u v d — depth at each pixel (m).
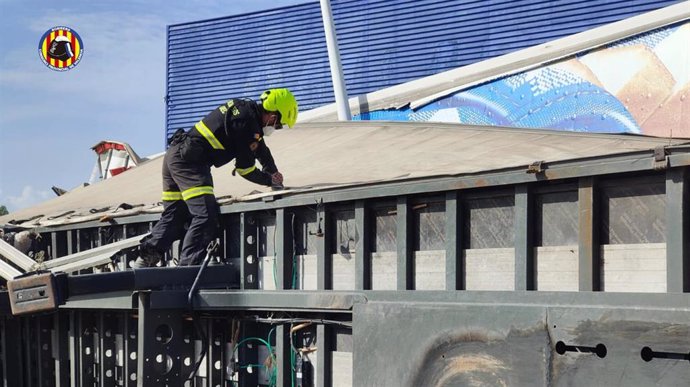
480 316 4.13
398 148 7.75
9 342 7.81
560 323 3.82
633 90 14.12
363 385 4.68
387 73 20.66
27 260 6.75
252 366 5.81
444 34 19.88
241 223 6.06
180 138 6.38
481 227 4.64
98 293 5.73
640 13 17.03
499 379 4.03
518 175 4.32
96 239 7.64
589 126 14.69
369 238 5.21
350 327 5.14
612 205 4.13
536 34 18.47
